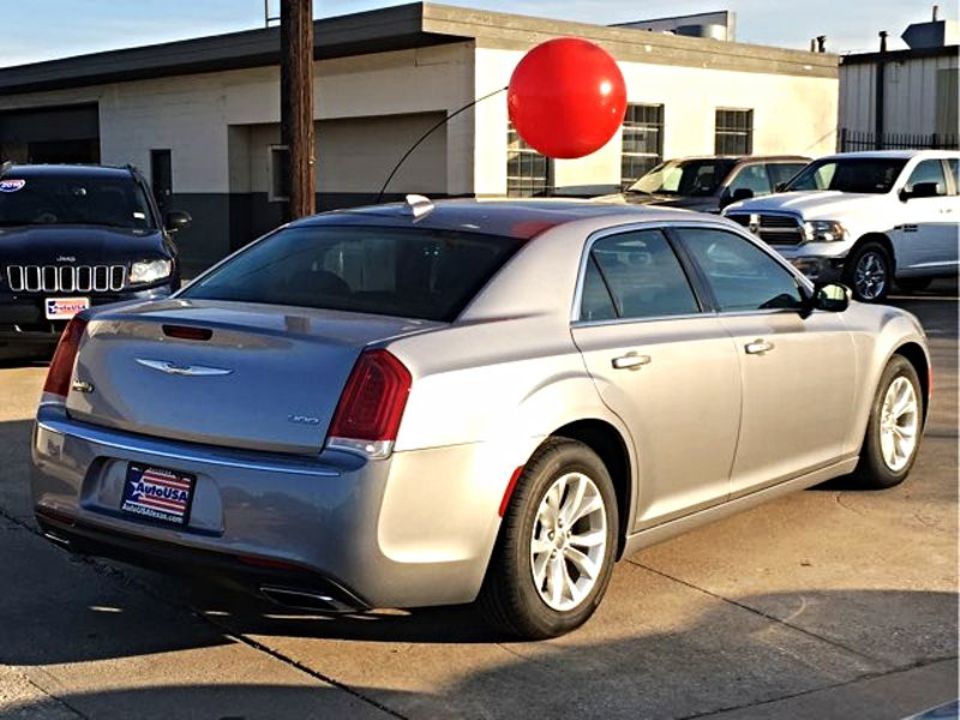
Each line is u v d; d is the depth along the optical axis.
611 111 11.38
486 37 19.56
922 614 5.21
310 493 4.17
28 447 7.92
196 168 25.97
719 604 5.29
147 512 4.50
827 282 6.42
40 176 11.90
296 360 4.35
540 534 4.69
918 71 29.17
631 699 4.32
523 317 4.85
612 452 5.09
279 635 4.85
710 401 5.46
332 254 5.33
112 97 28.22
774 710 4.27
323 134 23.28
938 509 6.75
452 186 20.41
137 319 4.73
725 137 23.95
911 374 7.14
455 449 4.33
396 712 4.18
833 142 25.75
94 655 4.62
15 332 10.36
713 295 5.75
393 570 4.23
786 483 6.14
